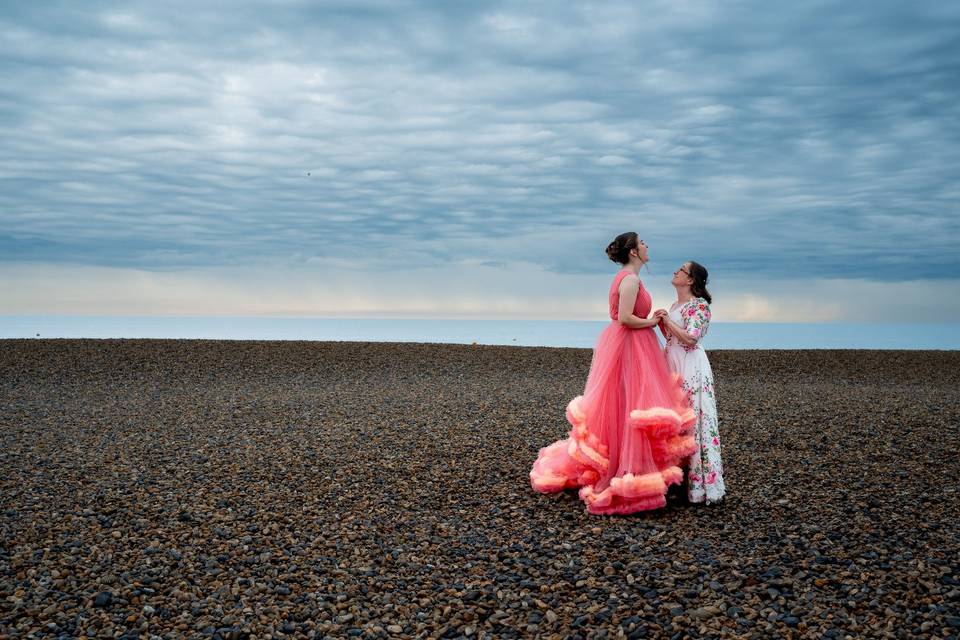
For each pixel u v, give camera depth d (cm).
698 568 390
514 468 622
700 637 317
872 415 891
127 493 545
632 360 512
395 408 950
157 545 432
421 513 498
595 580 379
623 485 480
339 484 571
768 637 315
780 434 770
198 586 377
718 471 513
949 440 729
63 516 488
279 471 611
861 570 383
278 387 1193
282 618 343
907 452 675
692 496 512
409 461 646
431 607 354
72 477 591
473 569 398
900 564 389
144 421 859
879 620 326
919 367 1498
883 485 560
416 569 400
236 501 525
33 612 344
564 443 561
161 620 340
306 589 375
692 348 521
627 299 506
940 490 544
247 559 412
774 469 616
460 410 931
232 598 362
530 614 343
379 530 464
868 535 439
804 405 990
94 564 404
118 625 335
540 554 419
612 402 507
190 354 1533
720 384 1285
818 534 442
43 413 922
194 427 817
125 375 1307
